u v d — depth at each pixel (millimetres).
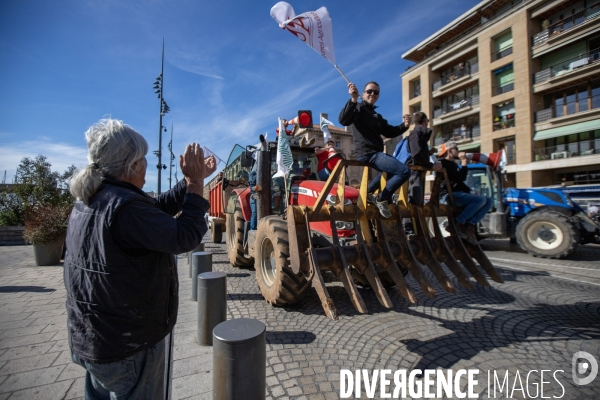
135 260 1245
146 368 1319
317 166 5594
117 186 1334
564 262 7215
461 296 4625
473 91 26906
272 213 5438
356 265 3275
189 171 1485
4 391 2281
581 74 19625
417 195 3809
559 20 21297
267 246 4305
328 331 3367
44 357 2773
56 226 6688
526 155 22344
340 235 4008
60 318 3654
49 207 7082
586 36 19766
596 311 3938
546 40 21359
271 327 3473
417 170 3840
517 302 4320
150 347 1336
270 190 5141
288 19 3377
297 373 2549
